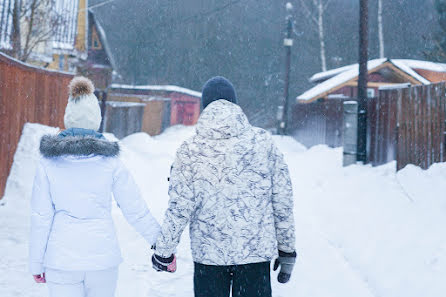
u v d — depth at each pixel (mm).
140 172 11172
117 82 43625
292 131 29547
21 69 8273
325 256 5594
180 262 5250
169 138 28656
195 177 2719
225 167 2703
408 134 8797
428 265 4594
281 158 2859
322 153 15172
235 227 2676
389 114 10883
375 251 5426
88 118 2766
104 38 33094
